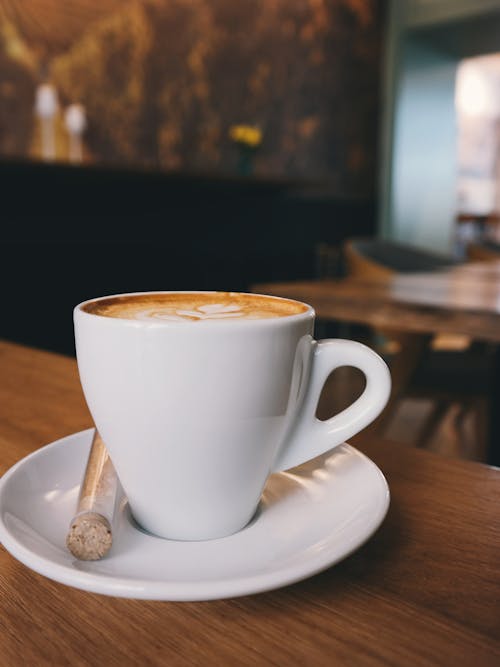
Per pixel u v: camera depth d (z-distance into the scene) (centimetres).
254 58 267
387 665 16
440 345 297
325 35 295
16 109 195
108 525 20
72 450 27
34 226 192
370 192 332
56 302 202
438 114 344
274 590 19
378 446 32
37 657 17
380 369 24
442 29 304
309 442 24
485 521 24
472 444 157
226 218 255
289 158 287
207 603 19
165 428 21
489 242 225
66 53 206
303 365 23
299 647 17
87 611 18
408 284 108
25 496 24
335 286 102
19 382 41
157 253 231
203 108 251
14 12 191
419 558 21
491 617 18
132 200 219
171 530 22
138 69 227
